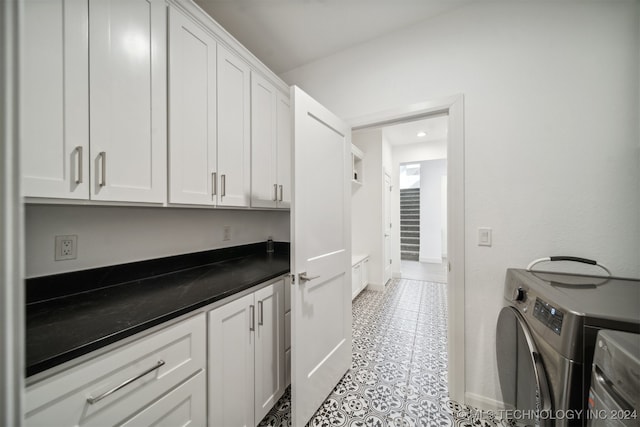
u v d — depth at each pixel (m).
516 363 1.08
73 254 1.10
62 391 0.63
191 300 0.99
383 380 1.72
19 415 0.26
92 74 0.91
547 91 1.31
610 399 0.60
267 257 2.01
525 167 1.35
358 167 3.85
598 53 1.21
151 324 0.81
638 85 1.15
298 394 1.26
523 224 1.36
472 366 1.47
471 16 1.47
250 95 1.66
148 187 1.09
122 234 1.27
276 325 1.44
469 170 1.47
